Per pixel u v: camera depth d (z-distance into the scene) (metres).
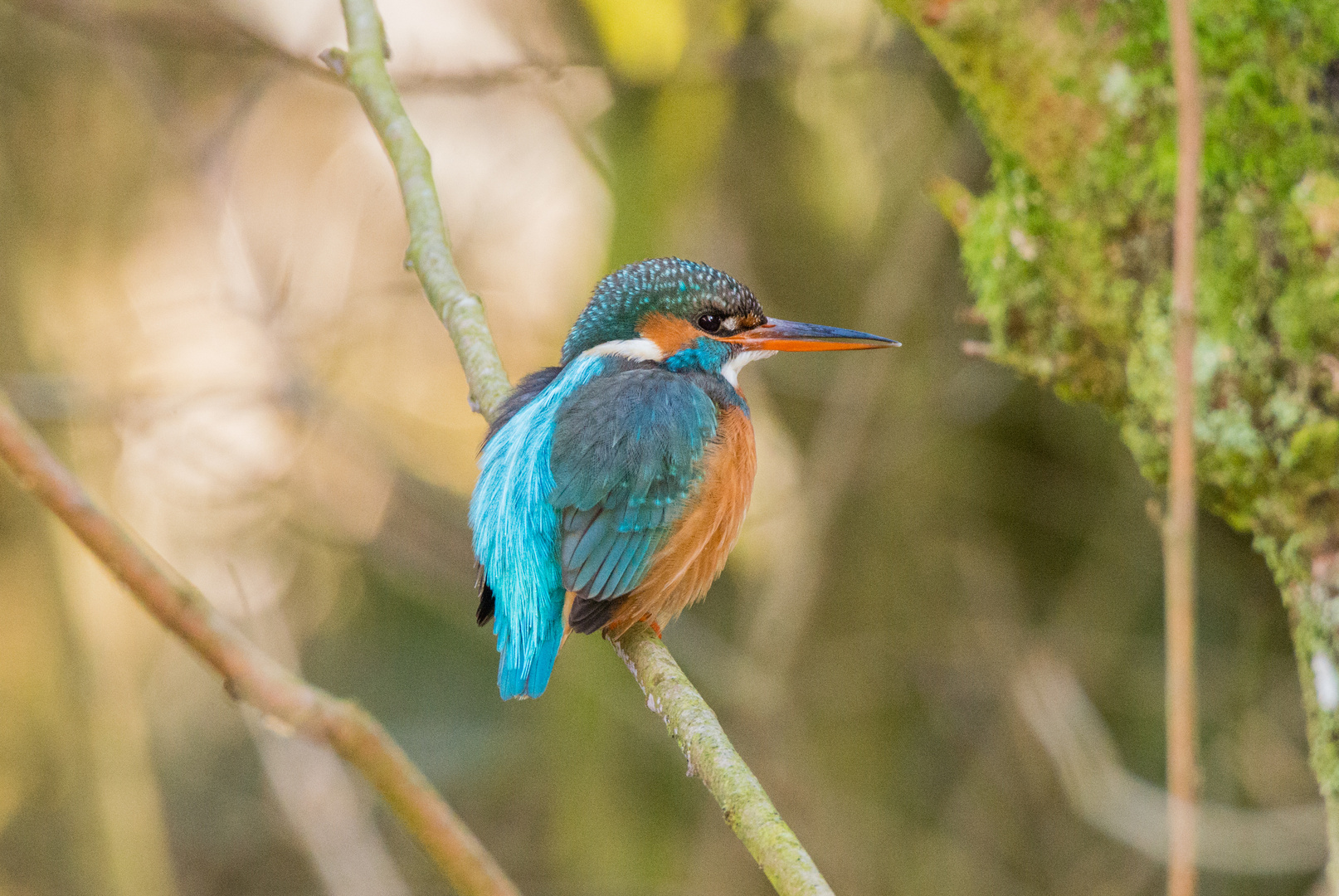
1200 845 10.80
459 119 13.67
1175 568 3.20
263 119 15.40
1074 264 5.00
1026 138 4.91
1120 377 5.16
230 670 2.26
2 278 12.00
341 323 13.66
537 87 11.37
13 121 13.55
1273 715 11.45
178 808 16.55
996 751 12.50
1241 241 4.56
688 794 13.15
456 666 16.56
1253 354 4.58
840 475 11.14
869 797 12.43
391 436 14.68
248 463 12.76
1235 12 4.62
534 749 15.80
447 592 13.73
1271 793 11.31
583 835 13.09
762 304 12.36
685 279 7.01
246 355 14.81
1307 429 4.50
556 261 14.72
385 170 15.38
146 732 14.30
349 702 2.32
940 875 12.33
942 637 12.48
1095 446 12.14
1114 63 4.68
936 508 12.44
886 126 11.91
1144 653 12.12
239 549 15.16
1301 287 4.51
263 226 14.95
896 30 10.48
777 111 11.91
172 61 14.77
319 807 10.25
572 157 13.91
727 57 10.62
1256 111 4.56
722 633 13.36
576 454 6.00
